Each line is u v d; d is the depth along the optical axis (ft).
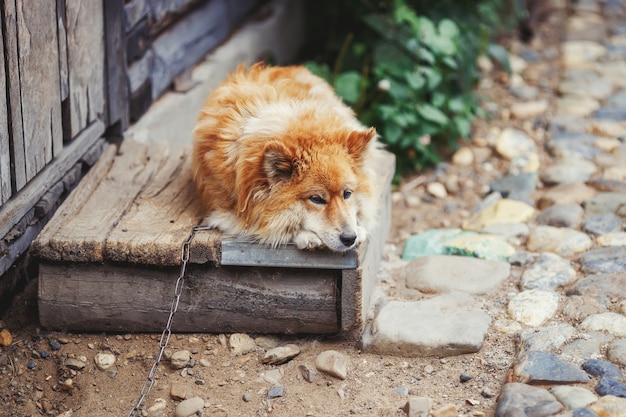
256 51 14.75
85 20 10.34
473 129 14.35
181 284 9.27
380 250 10.77
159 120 12.08
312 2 16.79
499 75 16.05
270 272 9.25
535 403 8.37
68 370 9.18
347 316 9.27
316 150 9.02
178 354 9.23
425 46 13.66
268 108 9.43
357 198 9.34
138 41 11.60
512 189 12.60
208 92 13.39
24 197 9.48
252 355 9.36
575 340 9.23
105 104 11.07
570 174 12.62
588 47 17.31
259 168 8.97
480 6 15.17
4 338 9.40
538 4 18.13
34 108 9.57
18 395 8.98
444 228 12.06
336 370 9.06
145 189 10.19
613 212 11.59
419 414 8.52
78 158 10.47
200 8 13.34
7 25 8.95
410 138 13.32
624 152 13.12
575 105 14.67
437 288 10.30
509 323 9.67
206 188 9.51
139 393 8.99
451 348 9.25
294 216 9.01
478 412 8.54
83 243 9.08
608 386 8.53
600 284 10.07
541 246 11.07
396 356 9.33
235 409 8.79
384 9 15.14
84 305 9.33
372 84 14.33
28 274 10.20
